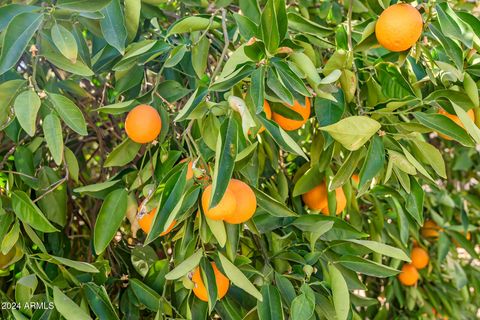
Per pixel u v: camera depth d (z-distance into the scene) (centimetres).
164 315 147
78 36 147
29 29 134
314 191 164
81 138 192
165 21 175
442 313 215
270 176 164
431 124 137
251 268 142
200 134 148
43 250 143
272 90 133
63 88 161
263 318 139
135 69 156
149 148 146
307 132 174
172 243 179
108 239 142
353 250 152
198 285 139
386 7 137
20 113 134
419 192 149
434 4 136
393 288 207
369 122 128
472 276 223
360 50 139
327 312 145
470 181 246
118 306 163
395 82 143
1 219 144
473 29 141
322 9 176
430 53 146
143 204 136
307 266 144
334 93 141
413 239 213
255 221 152
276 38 130
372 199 181
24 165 152
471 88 138
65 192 157
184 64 160
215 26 150
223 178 122
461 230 210
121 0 154
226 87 131
